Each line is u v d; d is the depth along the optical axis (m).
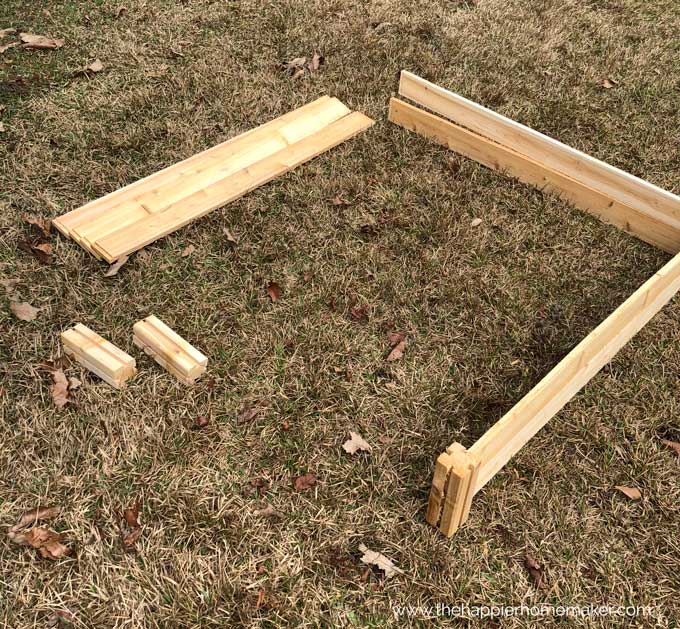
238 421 3.02
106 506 2.71
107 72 5.02
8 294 3.48
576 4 6.15
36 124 4.53
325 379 3.20
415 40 5.52
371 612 2.47
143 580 2.51
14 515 2.68
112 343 3.29
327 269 3.73
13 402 3.05
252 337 3.36
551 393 2.81
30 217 3.87
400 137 4.56
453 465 2.37
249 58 5.25
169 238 3.84
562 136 4.71
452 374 3.26
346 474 2.86
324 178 4.25
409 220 4.01
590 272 3.79
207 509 2.73
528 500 2.79
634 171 4.48
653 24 5.97
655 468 2.91
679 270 3.42
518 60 5.39
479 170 4.36
